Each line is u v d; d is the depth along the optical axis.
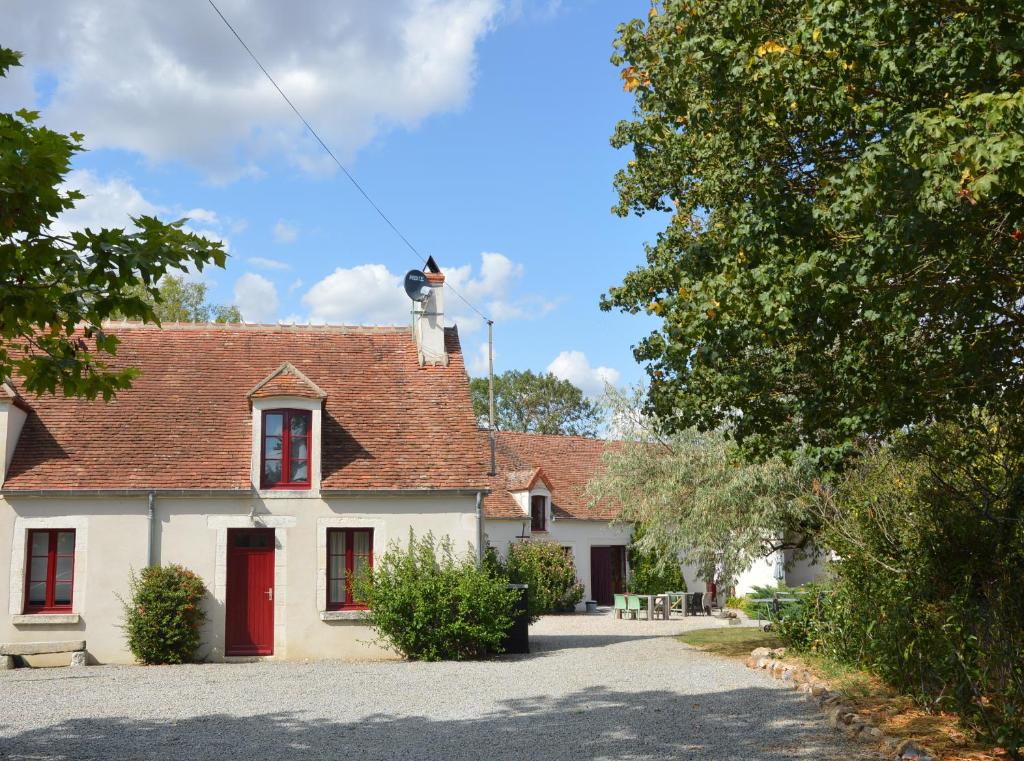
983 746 8.30
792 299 7.59
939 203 6.46
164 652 17.59
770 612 20.05
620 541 36.69
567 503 36.19
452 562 18.97
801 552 20.88
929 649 10.10
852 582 12.77
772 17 9.28
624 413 23.02
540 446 39.66
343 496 19.00
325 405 20.70
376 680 14.98
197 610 18.02
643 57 10.96
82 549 18.05
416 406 21.20
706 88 9.98
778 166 9.50
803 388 9.73
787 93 8.61
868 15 7.43
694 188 12.84
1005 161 5.88
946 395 8.80
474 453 20.12
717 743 9.64
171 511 18.44
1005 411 9.41
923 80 7.68
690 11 9.70
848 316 8.01
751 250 8.54
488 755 9.34
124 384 7.68
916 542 11.27
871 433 9.61
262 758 9.34
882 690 11.20
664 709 11.77
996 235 7.35
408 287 22.69
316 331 23.25
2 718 11.66
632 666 16.41
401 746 9.84
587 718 11.27
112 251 6.52
